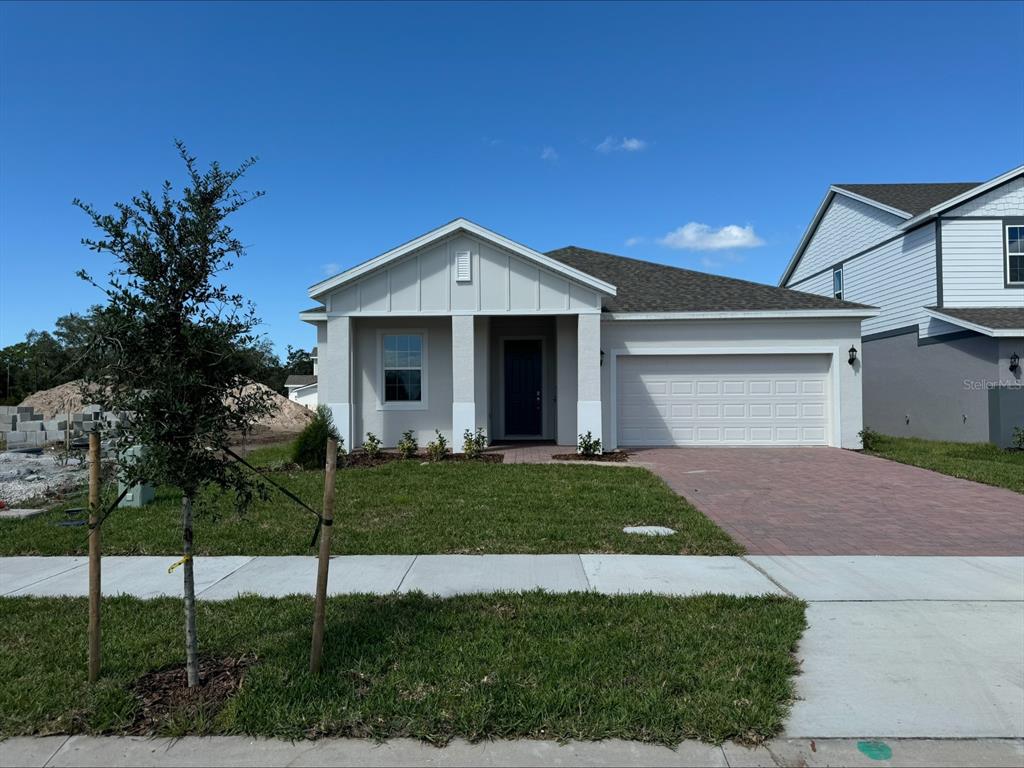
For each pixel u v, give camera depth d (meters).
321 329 16.08
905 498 9.91
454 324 14.63
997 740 3.56
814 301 16.38
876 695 3.99
